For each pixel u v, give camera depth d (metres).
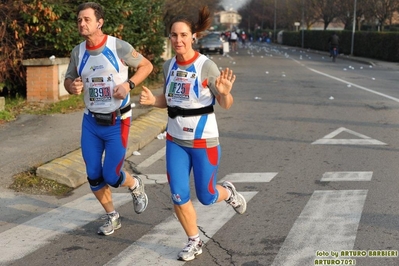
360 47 40.78
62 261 4.73
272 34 93.12
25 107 11.87
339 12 53.97
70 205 6.27
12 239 5.23
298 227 5.41
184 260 4.68
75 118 10.92
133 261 4.70
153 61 17.91
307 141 9.53
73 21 13.18
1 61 12.59
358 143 9.28
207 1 35.50
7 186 6.83
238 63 32.12
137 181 5.46
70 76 5.19
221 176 7.41
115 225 5.43
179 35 4.46
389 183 6.91
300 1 67.25
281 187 6.84
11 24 12.43
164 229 5.47
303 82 19.62
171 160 4.64
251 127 10.96
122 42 5.02
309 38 60.03
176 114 4.58
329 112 12.60
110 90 4.97
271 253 4.80
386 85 18.56
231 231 5.36
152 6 17.36
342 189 6.69
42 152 8.16
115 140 5.06
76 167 7.32
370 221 5.54
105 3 13.77
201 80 4.52
